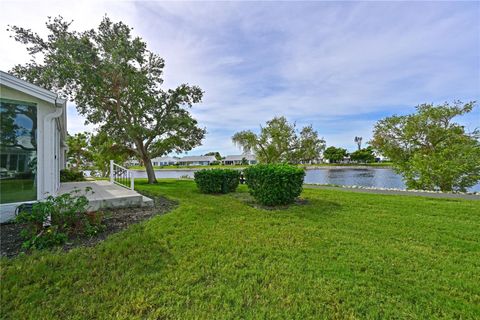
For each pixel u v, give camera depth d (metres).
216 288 2.31
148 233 3.78
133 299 2.12
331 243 3.51
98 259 2.84
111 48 10.73
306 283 2.43
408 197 7.66
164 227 4.11
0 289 2.21
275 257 3.02
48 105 4.65
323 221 4.70
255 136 18.31
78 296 2.15
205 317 1.92
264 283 2.44
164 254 3.06
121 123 12.04
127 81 11.16
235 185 9.21
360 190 9.81
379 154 15.74
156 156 13.90
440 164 11.41
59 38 10.41
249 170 6.84
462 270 2.72
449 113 13.00
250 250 3.23
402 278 2.54
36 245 3.13
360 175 27.42
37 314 1.92
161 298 2.15
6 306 2.00
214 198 7.43
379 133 15.38
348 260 2.96
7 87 4.18
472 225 4.45
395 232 4.03
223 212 5.39
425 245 3.47
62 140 9.66
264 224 4.45
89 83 10.59
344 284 2.42
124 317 1.90
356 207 6.02
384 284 2.42
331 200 7.05
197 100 13.36
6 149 4.19
